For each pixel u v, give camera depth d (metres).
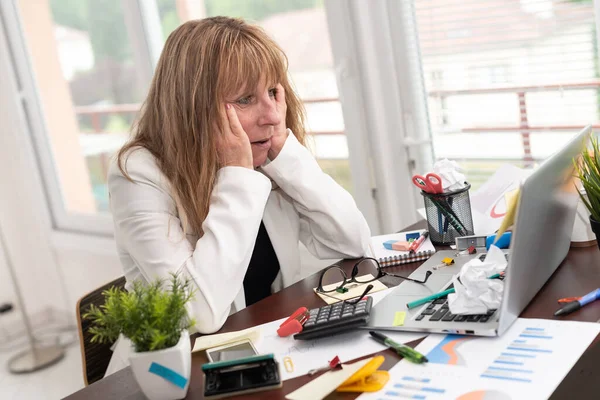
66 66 3.12
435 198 1.38
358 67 2.22
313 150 1.77
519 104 1.97
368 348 1.02
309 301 1.26
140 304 0.96
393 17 2.12
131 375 1.08
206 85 1.33
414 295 1.17
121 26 2.84
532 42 1.89
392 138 2.24
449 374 0.90
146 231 1.31
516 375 0.87
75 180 3.28
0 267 3.35
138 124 1.49
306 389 0.91
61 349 3.19
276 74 1.39
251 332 1.14
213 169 1.35
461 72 2.06
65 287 3.43
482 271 1.05
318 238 1.56
